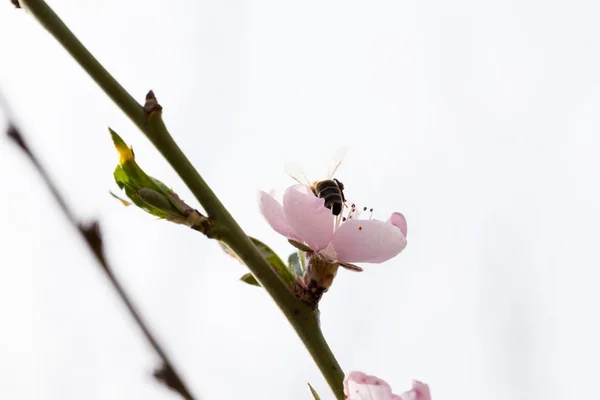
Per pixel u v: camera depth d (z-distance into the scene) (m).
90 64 0.38
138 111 0.38
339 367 0.39
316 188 0.44
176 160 0.38
